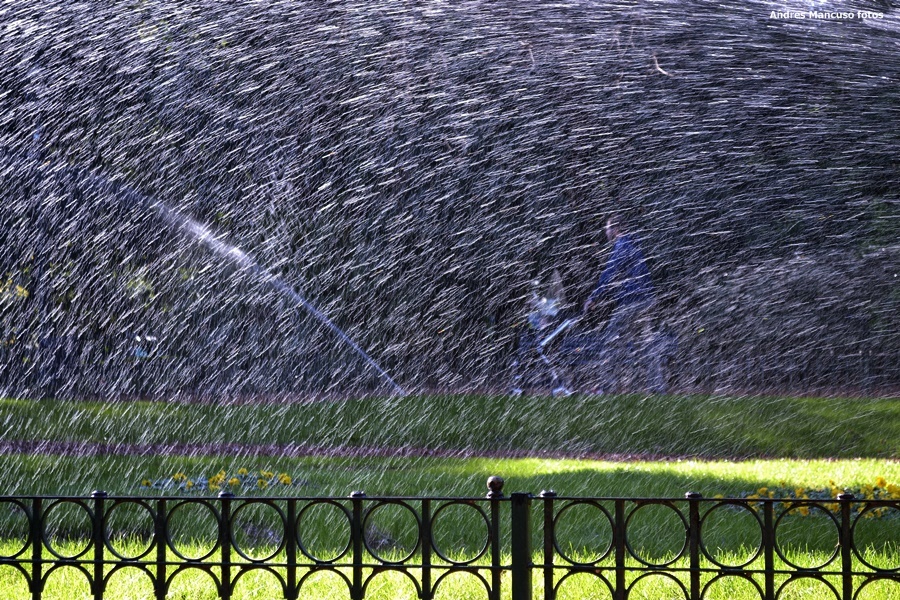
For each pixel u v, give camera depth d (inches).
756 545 355.9
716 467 511.5
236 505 417.7
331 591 306.8
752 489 442.3
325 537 376.2
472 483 472.1
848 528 237.0
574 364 862.5
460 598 298.7
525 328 920.9
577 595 299.4
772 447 583.2
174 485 462.3
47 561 253.8
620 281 873.5
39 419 673.6
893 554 341.1
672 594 297.7
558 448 594.2
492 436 619.8
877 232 891.4
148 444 603.8
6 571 325.4
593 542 363.6
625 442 599.8
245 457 560.7
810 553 342.6
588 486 455.8
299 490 457.4
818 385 833.5
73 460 543.5
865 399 708.7
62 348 853.8
